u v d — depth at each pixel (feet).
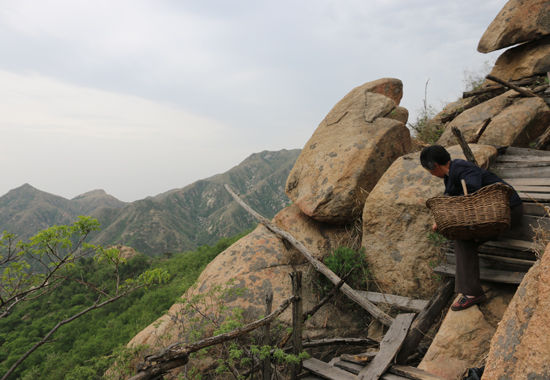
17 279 12.21
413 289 17.29
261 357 12.30
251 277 20.93
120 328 49.34
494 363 5.35
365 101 27.07
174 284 58.95
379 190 19.65
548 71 24.76
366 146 23.32
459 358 11.13
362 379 10.98
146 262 114.73
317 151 25.77
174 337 18.33
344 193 22.41
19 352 66.64
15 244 11.59
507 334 5.54
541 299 4.90
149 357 8.56
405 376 10.83
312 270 21.01
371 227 19.60
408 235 17.93
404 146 24.73
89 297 97.09
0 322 96.22
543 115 21.62
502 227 10.16
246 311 18.99
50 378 43.75
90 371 18.29
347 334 18.74
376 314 16.52
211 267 22.68
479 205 10.12
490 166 17.79
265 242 23.12
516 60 26.73
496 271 12.85
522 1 25.73
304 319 17.10
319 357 18.25
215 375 16.70
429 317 13.08
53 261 12.33
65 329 62.69
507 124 21.20
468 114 24.86
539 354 4.44
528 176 16.15
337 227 23.54
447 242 15.99
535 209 12.54
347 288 18.24
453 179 11.21
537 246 10.66
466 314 12.01
